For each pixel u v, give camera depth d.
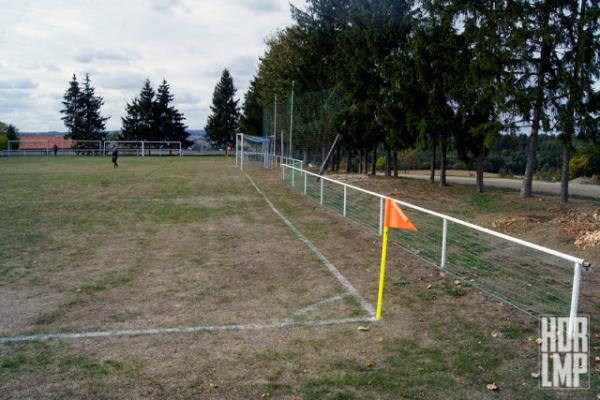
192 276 7.76
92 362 4.76
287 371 4.63
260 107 60.84
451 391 4.32
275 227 12.20
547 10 16.44
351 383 4.41
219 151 68.81
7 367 4.64
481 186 21.08
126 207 15.62
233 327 5.69
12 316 5.97
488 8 18.39
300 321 5.90
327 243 10.34
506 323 5.89
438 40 20.88
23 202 16.61
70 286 7.18
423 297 6.83
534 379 4.56
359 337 5.45
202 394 4.19
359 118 26.33
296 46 34.78
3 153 56.56
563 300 6.76
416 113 22.12
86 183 23.94
